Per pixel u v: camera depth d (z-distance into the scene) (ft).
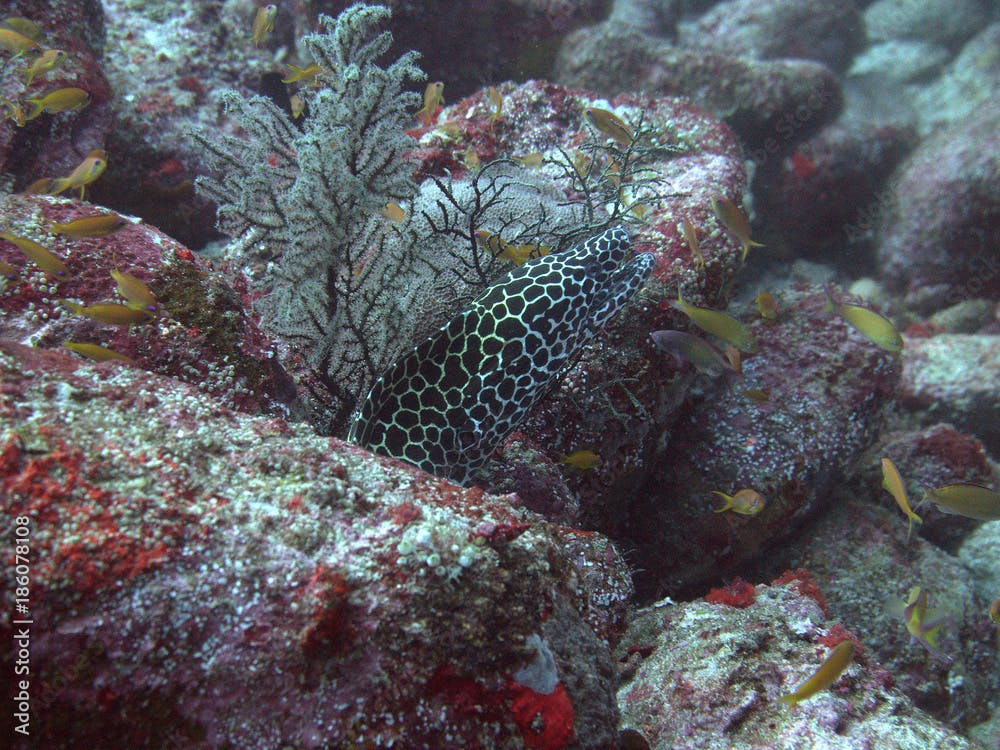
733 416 5.19
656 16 12.93
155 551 2.10
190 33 6.98
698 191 5.13
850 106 11.44
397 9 7.19
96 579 2.02
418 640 2.17
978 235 8.38
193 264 3.47
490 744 2.18
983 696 4.92
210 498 2.29
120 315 3.07
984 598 5.44
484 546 2.33
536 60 8.52
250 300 4.73
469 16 7.66
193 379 3.23
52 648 1.96
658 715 3.32
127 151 6.18
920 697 4.70
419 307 4.13
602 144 5.55
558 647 2.38
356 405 4.11
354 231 3.93
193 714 2.04
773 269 10.04
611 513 4.85
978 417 6.75
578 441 4.49
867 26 14.37
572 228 4.66
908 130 9.96
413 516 2.35
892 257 9.17
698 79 8.85
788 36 12.87
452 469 3.83
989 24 13.56
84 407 2.40
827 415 5.12
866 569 5.11
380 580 2.21
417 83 7.91
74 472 2.19
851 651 2.86
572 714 2.32
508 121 5.96
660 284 4.66
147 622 2.04
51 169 5.15
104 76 5.64
